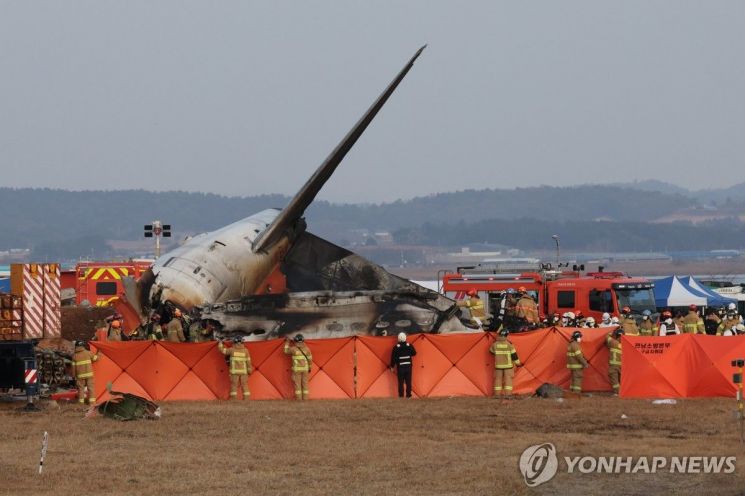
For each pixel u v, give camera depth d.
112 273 122.56
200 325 71.25
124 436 52.34
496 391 66.75
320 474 43.22
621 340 66.19
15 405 63.03
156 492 40.28
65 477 42.66
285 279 85.56
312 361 67.00
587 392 68.50
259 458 46.56
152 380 66.25
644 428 54.12
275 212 92.12
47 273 63.28
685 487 40.66
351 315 72.19
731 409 60.19
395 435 52.47
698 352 65.44
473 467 44.34
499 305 99.06
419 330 71.88
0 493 39.88
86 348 65.12
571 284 99.88
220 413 59.78
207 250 79.19
